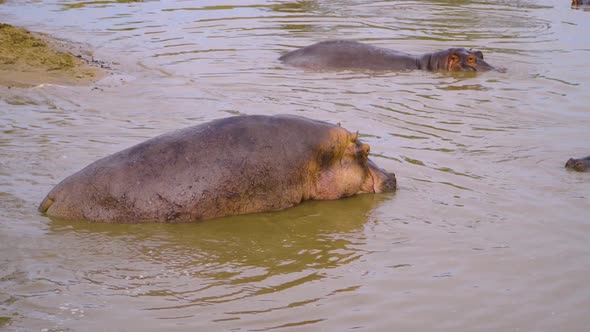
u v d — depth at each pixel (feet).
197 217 86.28
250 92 138.31
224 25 199.72
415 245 80.79
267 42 180.86
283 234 83.66
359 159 95.20
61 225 82.94
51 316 64.80
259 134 90.68
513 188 96.43
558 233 83.56
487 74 156.35
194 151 87.86
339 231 84.53
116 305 67.15
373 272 74.64
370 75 154.92
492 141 114.52
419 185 97.60
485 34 194.90
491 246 80.43
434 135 117.19
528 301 69.41
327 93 139.54
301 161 91.56
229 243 80.94
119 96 133.90
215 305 67.72
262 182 89.15
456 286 71.87
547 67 161.17
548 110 130.82
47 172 96.48
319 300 68.95
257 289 70.90
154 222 85.20
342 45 166.20
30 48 160.35
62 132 112.78
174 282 71.82
